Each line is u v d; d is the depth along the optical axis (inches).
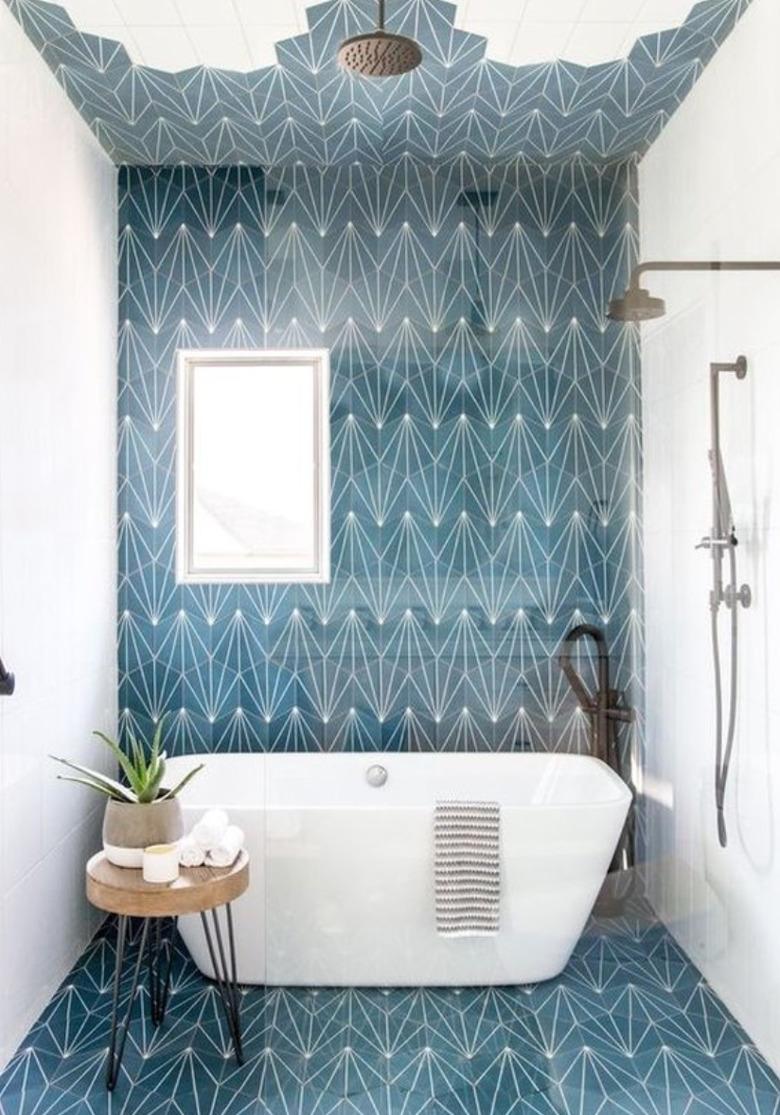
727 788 97.5
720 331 98.3
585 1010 98.6
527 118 111.3
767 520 89.5
